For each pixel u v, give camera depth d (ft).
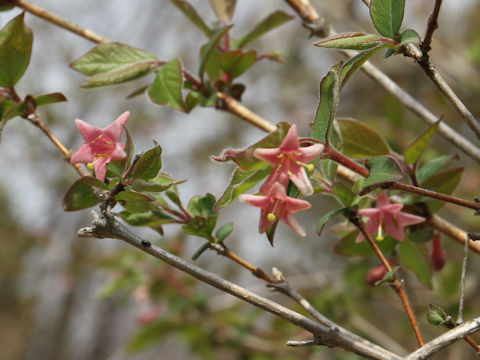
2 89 1.77
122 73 1.85
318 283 2.70
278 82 4.61
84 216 5.26
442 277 2.31
